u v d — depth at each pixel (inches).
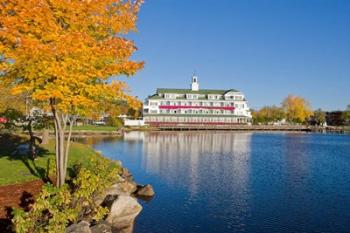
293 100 7086.6
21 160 1029.8
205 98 5994.1
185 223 769.6
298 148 2783.0
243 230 736.3
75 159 1129.4
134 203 730.8
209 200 981.2
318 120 7514.8
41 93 545.3
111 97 642.2
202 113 5925.2
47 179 824.9
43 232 467.2
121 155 2098.9
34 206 498.0
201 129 5506.9
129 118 5940.0
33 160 1028.5
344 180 1339.8
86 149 1517.0
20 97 1098.7
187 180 1290.6
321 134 5300.2
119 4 637.9
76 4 569.6
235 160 1946.4
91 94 592.7
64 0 561.3
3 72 585.0
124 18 628.7
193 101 5910.4
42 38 538.0
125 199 724.0
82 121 4854.8
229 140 3612.2
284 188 1170.6
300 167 1701.5
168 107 5826.8
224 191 1106.7
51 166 900.6
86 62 570.3
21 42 512.4
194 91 6077.8
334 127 6860.2
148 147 2640.3
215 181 1279.5
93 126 4566.9
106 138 3464.6
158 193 1057.5
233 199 1000.9
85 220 602.5
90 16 600.7
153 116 5733.3
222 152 2384.4
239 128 5738.2
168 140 3420.3
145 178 1325.0
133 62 626.2
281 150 2598.4
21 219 462.3
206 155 2181.3
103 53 583.2
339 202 983.6
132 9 645.3
